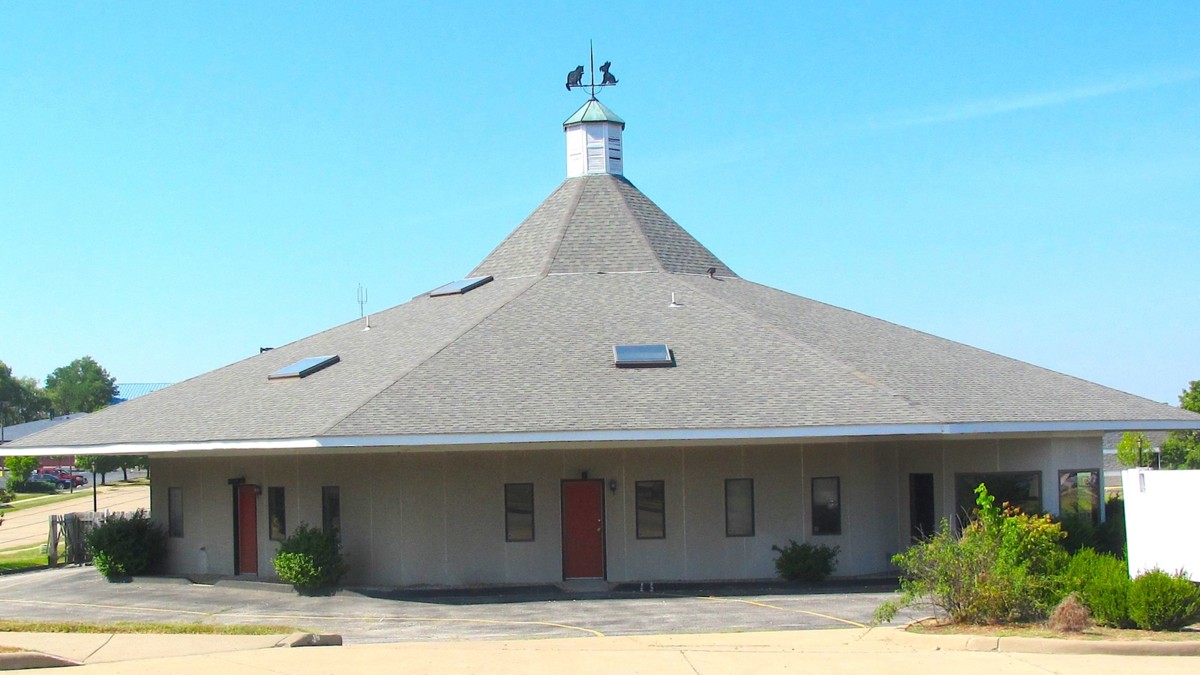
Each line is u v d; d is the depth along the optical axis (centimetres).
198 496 3472
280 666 1702
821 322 3712
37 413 18350
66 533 4256
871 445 3250
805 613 2444
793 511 3159
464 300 3850
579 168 4403
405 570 3067
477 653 1830
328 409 2930
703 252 4212
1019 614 2053
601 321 3438
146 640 1950
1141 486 2153
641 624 2342
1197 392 7600
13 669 1695
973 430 2873
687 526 3128
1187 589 1916
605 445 2930
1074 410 3212
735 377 3050
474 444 2819
